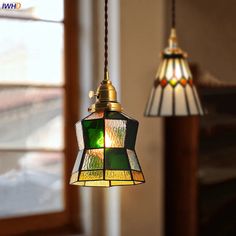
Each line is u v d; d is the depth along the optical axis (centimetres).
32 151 234
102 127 121
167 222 249
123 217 235
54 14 241
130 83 237
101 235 241
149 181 243
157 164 246
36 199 236
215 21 255
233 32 255
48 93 239
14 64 230
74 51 247
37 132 236
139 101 239
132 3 237
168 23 247
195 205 249
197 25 251
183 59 199
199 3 252
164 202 249
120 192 234
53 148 240
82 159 121
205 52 252
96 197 242
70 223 245
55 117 241
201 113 194
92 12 243
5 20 228
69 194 244
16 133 230
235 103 254
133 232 238
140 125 240
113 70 237
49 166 239
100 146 120
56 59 241
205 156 250
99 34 241
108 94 128
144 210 241
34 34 235
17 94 230
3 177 228
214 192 252
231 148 254
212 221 252
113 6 236
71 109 245
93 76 243
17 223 230
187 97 193
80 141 125
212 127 251
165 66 198
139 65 239
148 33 242
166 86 195
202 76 249
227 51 255
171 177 249
